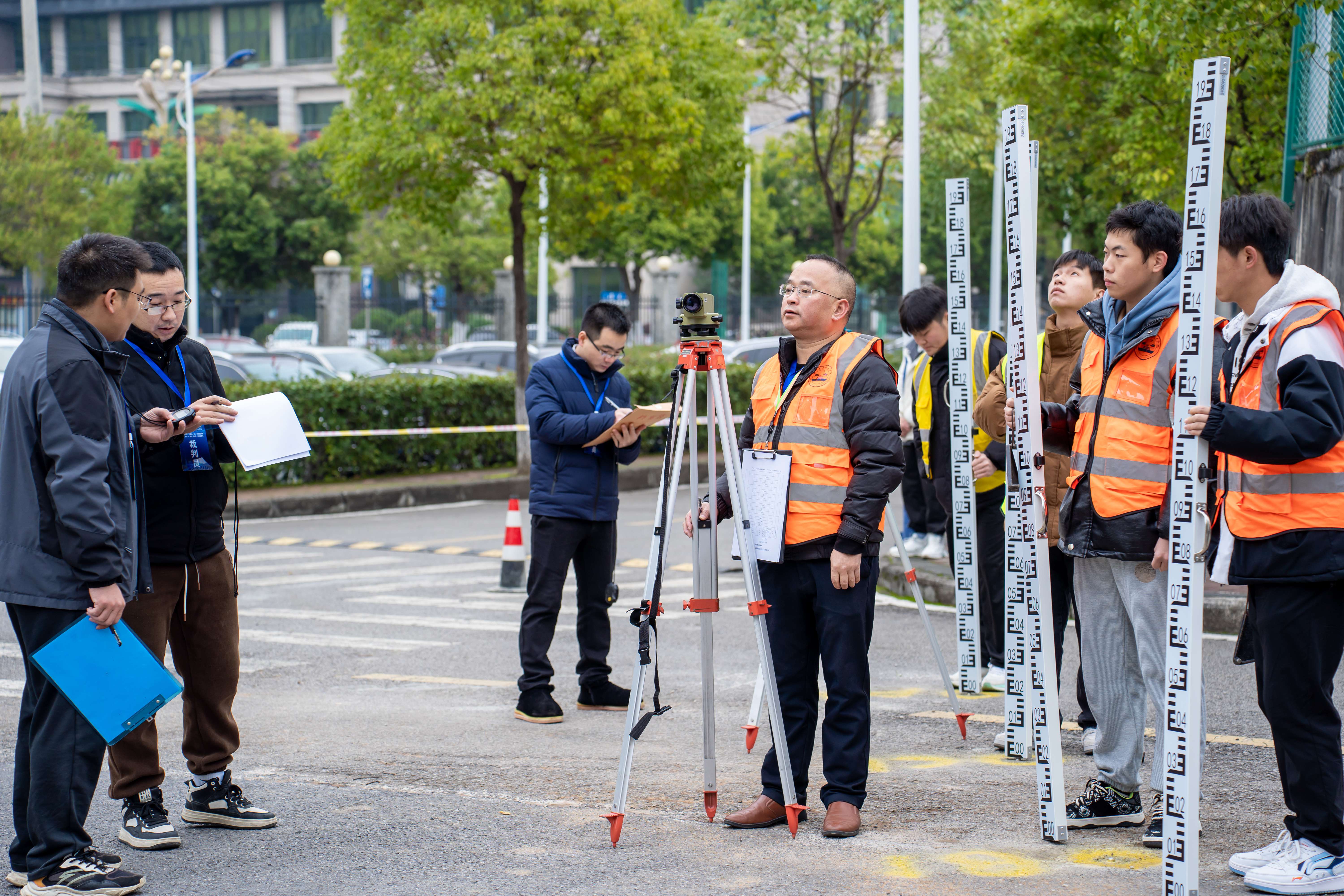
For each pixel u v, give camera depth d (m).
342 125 16.66
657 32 16.20
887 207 26.61
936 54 20.53
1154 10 9.67
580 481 6.46
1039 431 4.25
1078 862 4.05
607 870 4.04
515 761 5.58
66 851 3.87
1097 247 21.84
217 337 33.50
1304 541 3.65
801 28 20.14
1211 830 4.43
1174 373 4.14
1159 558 4.13
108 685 3.83
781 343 4.60
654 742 5.95
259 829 4.57
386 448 17.42
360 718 6.45
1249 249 3.73
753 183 40.19
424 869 4.09
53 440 3.78
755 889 3.82
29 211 30.02
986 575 6.74
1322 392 3.56
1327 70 9.61
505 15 16.06
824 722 4.50
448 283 47.03
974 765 5.43
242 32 70.31
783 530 4.39
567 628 8.95
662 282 46.78
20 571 3.84
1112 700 4.38
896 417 4.35
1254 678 6.91
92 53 71.69
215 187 45.03
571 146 15.80
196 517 4.48
